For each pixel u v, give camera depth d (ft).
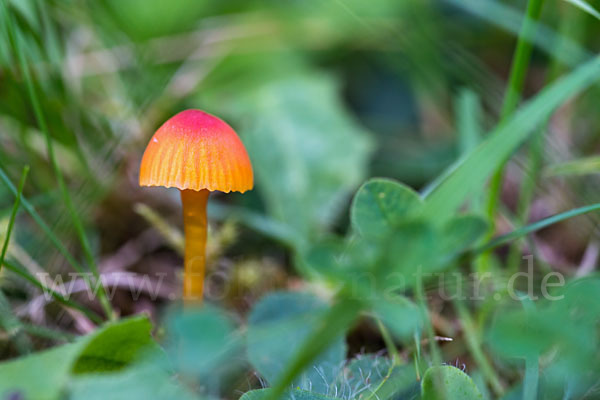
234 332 0.58
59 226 0.64
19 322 0.56
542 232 0.70
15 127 0.68
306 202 0.74
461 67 0.78
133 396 0.46
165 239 0.69
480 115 0.75
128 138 0.71
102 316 0.63
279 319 0.58
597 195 0.68
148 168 0.52
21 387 0.46
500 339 0.45
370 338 0.62
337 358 0.55
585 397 0.50
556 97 0.52
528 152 0.72
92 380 0.46
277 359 0.54
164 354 0.50
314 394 0.50
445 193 0.50
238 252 0.71
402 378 0.51
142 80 0.75
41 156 0.68
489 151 0.51
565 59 0.70
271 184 0.75
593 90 0.75
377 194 0.52
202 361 0.43
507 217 0.66
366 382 0.54
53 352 0.47
